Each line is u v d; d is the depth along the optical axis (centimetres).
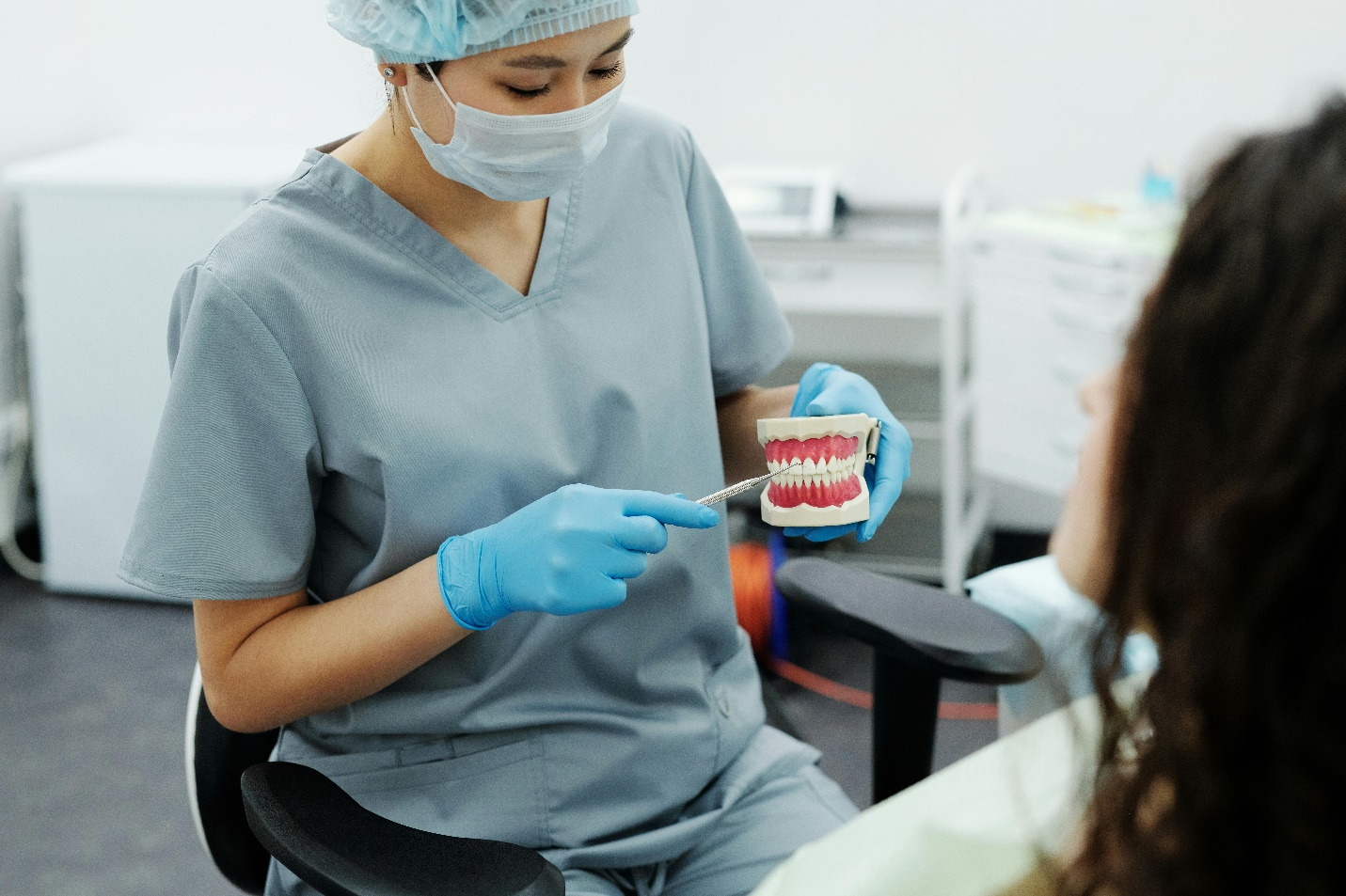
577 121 108
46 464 295
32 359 288
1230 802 58
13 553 317
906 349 307
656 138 133
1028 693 125
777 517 118
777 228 268
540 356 120
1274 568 54
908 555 290
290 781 107
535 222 124
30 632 288
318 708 114
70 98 323
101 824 221
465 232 118
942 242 257
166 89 322
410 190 116
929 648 118
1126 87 276
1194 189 59
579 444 122
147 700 259
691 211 137
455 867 95
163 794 229
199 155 301
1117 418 62
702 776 126
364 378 112
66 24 318
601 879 120
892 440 129
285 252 112
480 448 116
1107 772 67
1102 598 67
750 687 137
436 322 116
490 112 106
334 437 113
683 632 127
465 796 119
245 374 110
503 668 120
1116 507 62
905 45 285
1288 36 264
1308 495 53
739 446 146
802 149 298
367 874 93
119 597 303
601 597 105
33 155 313
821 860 78
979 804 80
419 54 103
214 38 315
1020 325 250
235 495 111
